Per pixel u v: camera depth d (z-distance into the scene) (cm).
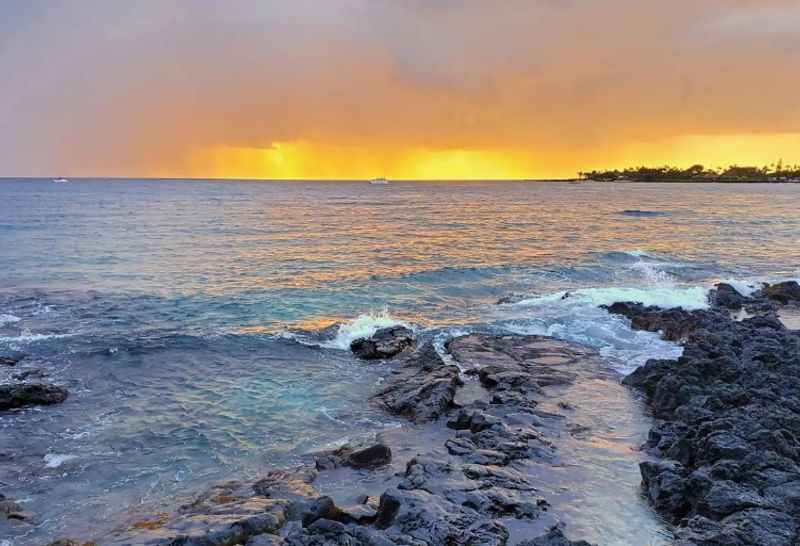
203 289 2852
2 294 2702
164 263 3597
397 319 2375
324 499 964
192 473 1184
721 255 4194
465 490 985
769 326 2091
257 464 1224
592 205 10450
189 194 13938
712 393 1391
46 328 2162
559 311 2489
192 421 1431
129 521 995
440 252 4197
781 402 1316
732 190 18512
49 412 1460
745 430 1116
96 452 1266
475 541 832
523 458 1167
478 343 2034
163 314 2389
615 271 3494
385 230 5744
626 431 1354
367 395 1620
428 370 1738
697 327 2095
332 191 17612
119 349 1912
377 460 1190
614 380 1720
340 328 2197
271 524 898
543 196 14550
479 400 1526
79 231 5253
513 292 2938
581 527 923
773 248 4566
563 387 1656
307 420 1452
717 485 923
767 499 889
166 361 1839
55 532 969
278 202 10869
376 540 817
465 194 15838
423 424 1421
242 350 1958
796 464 1021
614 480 1092
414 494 938
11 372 1698
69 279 3073
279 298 2689
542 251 4294
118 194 13162
